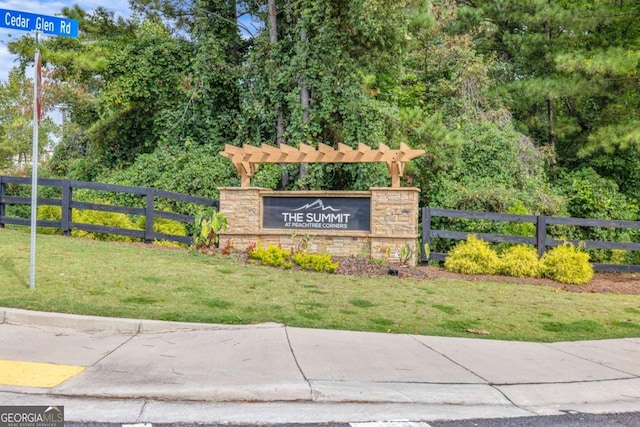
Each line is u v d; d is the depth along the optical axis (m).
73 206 12.16
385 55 15.05
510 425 3.97
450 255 11.28
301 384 4.43
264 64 16.33
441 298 8.38
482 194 14.09
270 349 5.38
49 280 7.58
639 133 16.20
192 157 16.41
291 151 11.85
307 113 15.29
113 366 4.76
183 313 6.50
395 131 15.37
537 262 10.98
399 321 6.86
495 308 7.90
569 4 19.50
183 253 10.87
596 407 4.42
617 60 16.12
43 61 18.75
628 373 5.18
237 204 11.95
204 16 17.09
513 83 19.39
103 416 3.82
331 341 5.77
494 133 16.05
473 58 18.12
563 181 18.45
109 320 5.96
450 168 15.76
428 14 15.95
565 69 17.30
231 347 5.41
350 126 14.72
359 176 14.83
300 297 7.83
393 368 4.97
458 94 18.08
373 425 3.84
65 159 23.58
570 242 11.71
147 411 3.94
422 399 4.35
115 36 20.72
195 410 4.00
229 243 11.59
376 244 11.21
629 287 10.57
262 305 7.20
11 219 12.67
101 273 8.29
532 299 8.72
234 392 4.27
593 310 8.11
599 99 19.95
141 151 19.62
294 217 11.77
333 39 14.58
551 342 6.31
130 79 17.52
